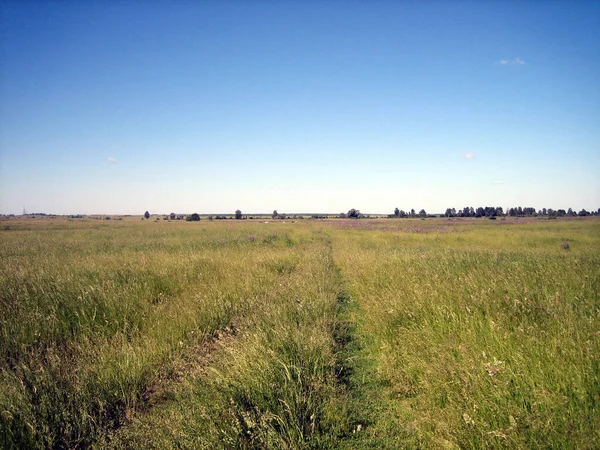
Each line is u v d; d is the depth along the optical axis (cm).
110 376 409
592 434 257
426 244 2116
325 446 309
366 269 1025
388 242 2244
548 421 265
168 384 424
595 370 322
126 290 730
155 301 746
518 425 273
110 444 307
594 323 423
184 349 508
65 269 928
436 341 464
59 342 533
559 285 639
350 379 442
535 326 437
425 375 394
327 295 777
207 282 879
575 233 2772
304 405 344
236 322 636
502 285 628
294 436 302
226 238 2450
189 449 284
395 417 357
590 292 582
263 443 292
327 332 546
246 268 1048
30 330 533
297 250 1689
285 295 739
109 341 530
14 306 616
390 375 423
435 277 737
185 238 2588
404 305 602
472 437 285
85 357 459
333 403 354
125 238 2722
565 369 329
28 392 357
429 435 307
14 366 422
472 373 354
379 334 558
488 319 468
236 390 352
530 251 1459
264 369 385
